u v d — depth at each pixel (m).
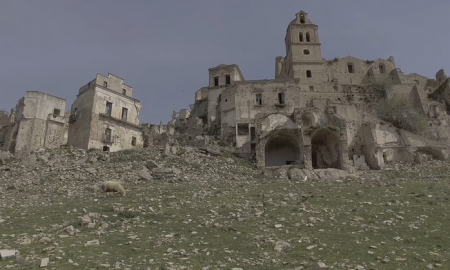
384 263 12.22
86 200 23.58
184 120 82.00
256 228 16.75
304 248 13.78
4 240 14.27
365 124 54.09
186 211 20.31
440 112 66.44
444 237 15.45
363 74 77.00
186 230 16.45
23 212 20.08
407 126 60.34
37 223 17.30
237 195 25.83
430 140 52.75
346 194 26.06
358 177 38.75
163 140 61.28
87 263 11.77
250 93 60.00
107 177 34.28
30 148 50.59
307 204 22.42
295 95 59.84
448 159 50.81
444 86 72.88
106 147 54.09
